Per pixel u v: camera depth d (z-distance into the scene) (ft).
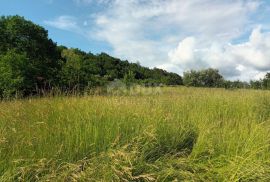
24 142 14.35
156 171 14.74
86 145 15.17
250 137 18.17
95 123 16.97
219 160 16.69
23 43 108.58
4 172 12.71
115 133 16.29
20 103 21.36
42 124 16.62
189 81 189.78
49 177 12.45
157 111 20.62
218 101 30.76
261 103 31.24
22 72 90.89
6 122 17.26
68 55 163.94
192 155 16.99
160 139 17.37
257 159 16.71
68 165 13.12
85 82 67.56
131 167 13.56
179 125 19.60
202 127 19.84
